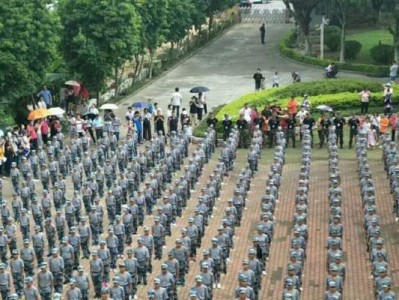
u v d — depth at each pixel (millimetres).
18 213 54969
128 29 83625
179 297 44344
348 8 101625
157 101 89812
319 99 80812
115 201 55812
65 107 83188
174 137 67625
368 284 45812
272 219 50531
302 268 45312
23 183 58844
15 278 44969
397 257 49438
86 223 51875
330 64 97875
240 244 51750
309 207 57906
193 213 57000
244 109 74125
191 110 79875
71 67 83875
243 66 106188
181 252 45406
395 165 59312
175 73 103562
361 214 56344
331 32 112188
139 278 45812
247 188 59438
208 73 103000
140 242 45656
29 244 46844
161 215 50594
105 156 68438
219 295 44750
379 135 72812
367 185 55656
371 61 104375
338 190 54406
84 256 49969
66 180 65438
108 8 82438
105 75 84875
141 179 64062
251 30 131125
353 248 50750
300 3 105375
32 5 73062
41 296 43188
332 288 38656
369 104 81625
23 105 77938
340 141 73062
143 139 75812
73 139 68750
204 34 120688
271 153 72000
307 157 62094
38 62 74375
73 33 83312
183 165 68812
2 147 65812
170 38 104438
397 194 54375
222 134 75188
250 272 41375
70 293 40844
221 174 61156
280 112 74750
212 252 45062
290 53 108688
